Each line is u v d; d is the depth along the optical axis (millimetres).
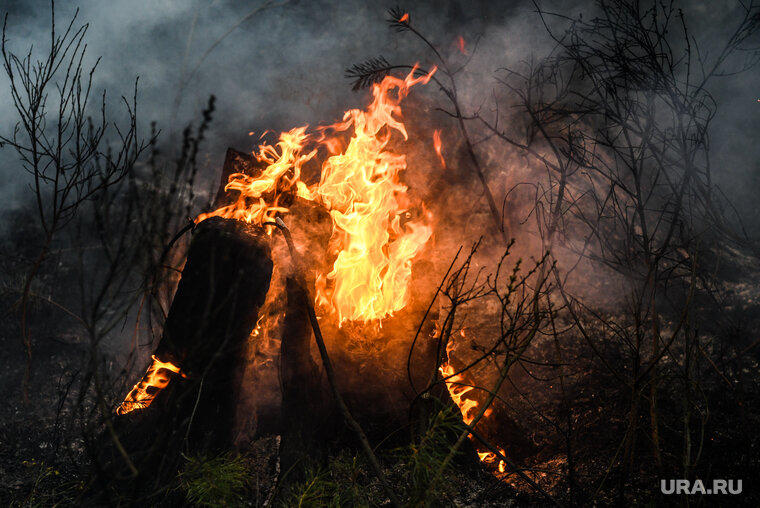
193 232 2959
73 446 3305
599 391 3822
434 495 2646
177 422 2787
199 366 2787
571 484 2896
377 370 3223
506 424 3521
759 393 3656
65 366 4180
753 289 4867
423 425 2961
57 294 4840
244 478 2771
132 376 3941
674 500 2748
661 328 4484
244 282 2814
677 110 3314
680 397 3607
